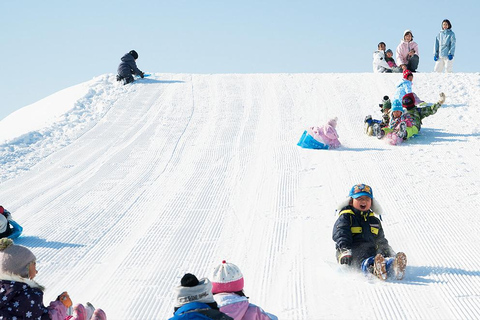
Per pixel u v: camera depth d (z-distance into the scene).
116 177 14.83
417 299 7.20
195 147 17.30
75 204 12.80
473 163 13.99
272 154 15.90
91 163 16.30
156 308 7.61
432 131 17.38
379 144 16.33
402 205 11.38
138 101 23.59
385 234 9.84
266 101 22.53
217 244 9.98
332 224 10.57
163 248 9.91
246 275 8.51
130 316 7.39
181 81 26.78
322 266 8.59
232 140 17.77
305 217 11.03
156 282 8.48
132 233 10.79
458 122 18.16
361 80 24.73
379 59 27.80
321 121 19.38
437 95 21.47
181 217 11.57
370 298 7.30
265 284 8.09
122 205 12.56
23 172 15.79
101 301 7.90
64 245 10.26
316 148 16.17
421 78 24.06
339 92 23.09
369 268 7.98
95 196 13.33
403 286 7.62
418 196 11.87
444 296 7.25
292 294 7.64
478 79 23.05
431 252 8.93
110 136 19.14
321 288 7.77
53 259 9.59
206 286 4.63
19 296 5.06
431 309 6.90
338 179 13.36
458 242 9.30
